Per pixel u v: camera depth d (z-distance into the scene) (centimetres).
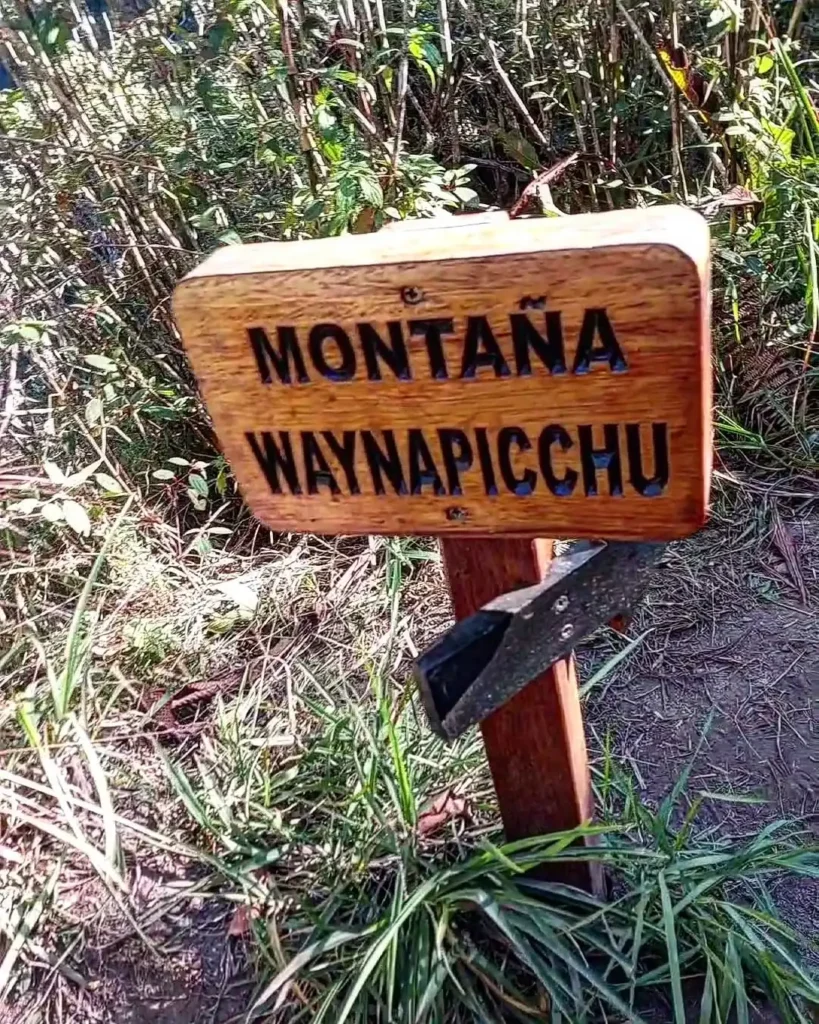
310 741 182
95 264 266
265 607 224
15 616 228
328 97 244
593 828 133
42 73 248
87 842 161
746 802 160
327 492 108
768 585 216
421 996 133
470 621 108
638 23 287
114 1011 152
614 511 100
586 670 201
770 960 132
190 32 265
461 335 94
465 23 320
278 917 153
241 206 267
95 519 239
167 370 263
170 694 204
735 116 246
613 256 86
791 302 264
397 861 154
